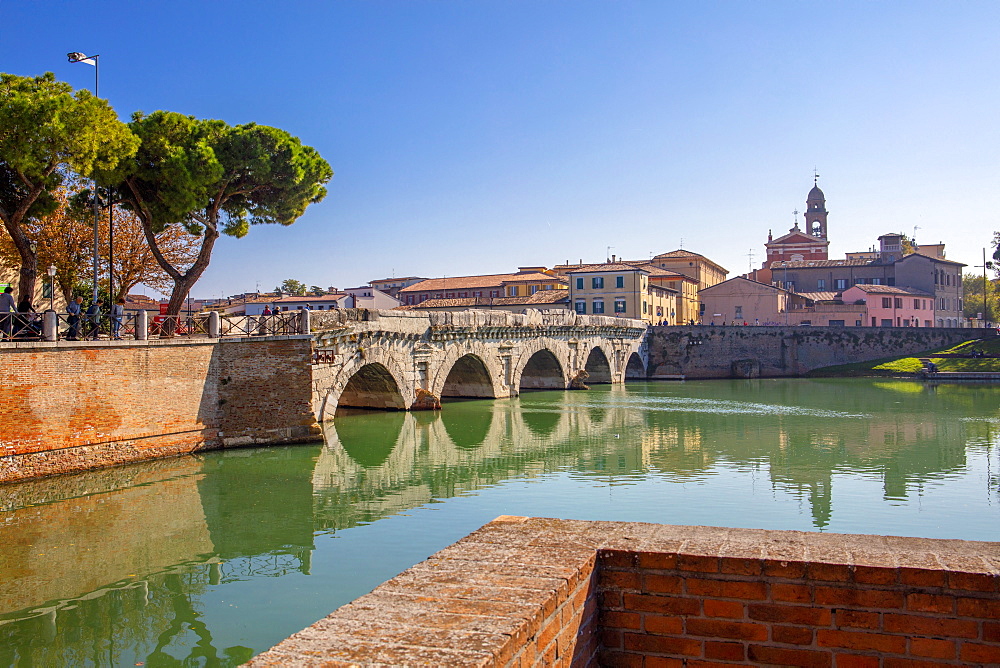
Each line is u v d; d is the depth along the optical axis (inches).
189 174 1624.0
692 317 5049.2
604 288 4222.4
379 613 248.4
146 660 649.0
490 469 1444.4
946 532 986.1
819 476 1350.9
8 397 1175.0
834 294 4655.5
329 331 1822.1
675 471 1409.9
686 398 2770.7
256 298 4972.9
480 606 254.2
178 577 844.0
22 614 741.9
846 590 295.7
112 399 1331.2
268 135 1774.1
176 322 1603.1
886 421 2098.9
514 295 4940.9
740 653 306.3
